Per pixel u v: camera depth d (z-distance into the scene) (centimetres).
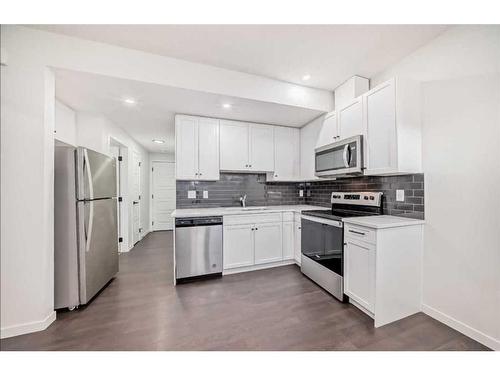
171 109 272
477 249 156
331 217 221
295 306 201
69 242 194
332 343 153
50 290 176
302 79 253
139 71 198
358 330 166
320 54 206
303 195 386
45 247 170
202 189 329
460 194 166
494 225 148
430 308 185
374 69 233
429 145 189
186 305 203
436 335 161
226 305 203
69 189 196
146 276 273
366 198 246
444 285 176
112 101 247
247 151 322
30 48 168
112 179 261
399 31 175
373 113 212
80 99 241
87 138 285
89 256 204
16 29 165
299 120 319
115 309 196
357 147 222
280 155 343
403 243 183
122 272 287
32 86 167
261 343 152
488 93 151
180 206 319
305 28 171
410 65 205
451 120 173
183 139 289
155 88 213
